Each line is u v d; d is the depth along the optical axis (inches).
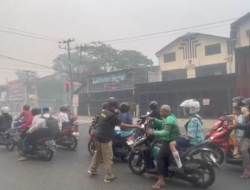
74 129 556.4
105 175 364.8
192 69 1945.1
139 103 1493.6
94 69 2475.4
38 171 397.7
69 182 344.8
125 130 433.1
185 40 1979.6
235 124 363.6
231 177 359.9
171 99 1379.2
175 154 312.0
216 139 389.7
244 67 991.6
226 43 1812.3
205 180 330.3
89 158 480.4
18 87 2883.9
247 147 355.3
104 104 357.4
